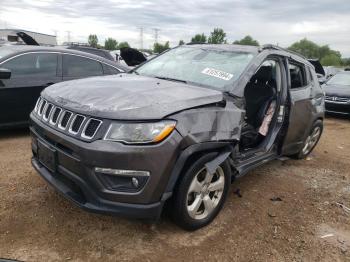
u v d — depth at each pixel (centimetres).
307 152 599
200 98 314
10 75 545
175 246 309
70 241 301
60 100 314
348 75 1183
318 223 376
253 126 451
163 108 284
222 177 346
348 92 1043
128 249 298
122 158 266
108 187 275
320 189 471
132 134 270
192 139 293
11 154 500
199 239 323
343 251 328
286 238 340
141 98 293
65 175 294
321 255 319
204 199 333
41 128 319
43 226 318
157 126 275
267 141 442
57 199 365
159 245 308
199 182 327
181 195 304
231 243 322
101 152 265
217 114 320
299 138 524
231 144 344
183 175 303
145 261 286
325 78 1237
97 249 295
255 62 399
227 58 415
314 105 543
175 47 495
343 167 579
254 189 448
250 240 330
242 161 396
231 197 415
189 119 294
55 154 298
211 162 318
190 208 320
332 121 1031
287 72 463
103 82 351
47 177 317
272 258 307
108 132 270
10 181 404
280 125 454
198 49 457
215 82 376
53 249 289
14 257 275
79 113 286
